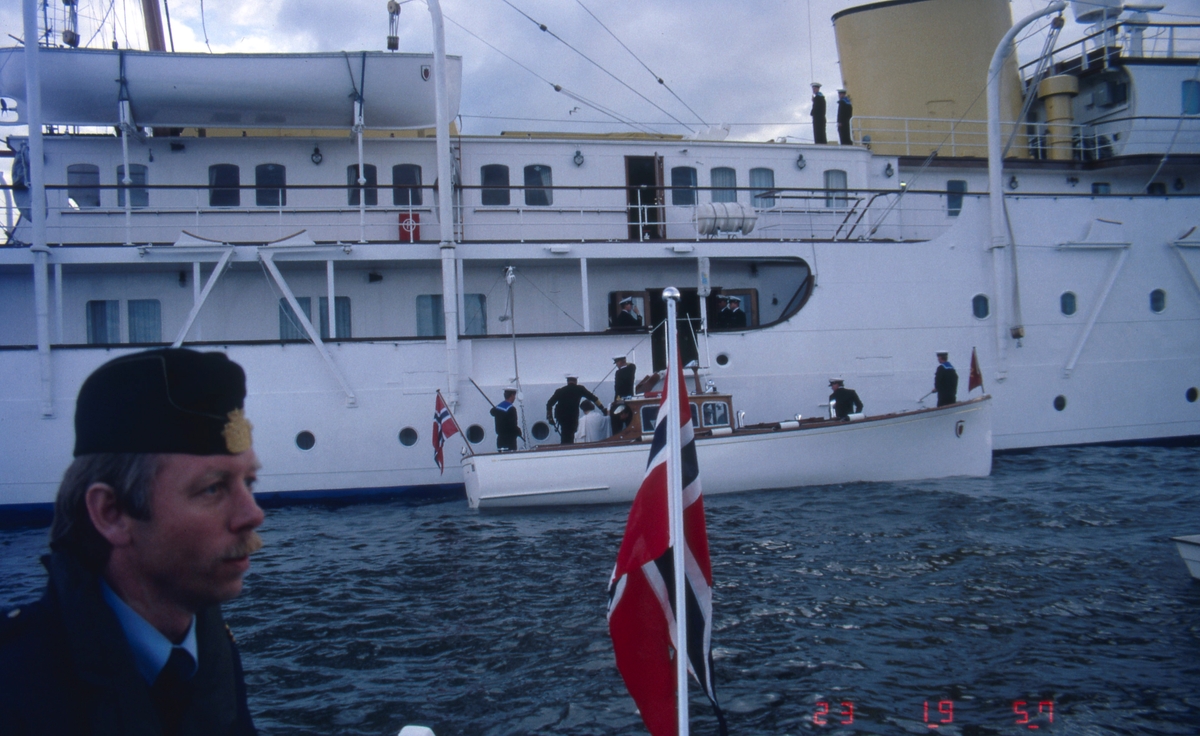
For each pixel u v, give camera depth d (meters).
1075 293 19.52
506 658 8.26
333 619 9.49
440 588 10.55
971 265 19.03
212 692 2.10
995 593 9.68
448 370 16.55
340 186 16.41
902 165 21.41
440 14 16.30
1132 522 12.84
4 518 15.48
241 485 1.97
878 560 11.06
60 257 16.03
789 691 7.30
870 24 23.19
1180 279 20.11
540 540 12.80
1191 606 9.13
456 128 20.64
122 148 17.75
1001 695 7.14
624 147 19.27
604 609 9.52
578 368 17.19
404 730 3.18
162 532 1.86
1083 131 23.33
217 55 16.84
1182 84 22.67
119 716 1.82
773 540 12.13
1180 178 22.97
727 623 8.93
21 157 17.92
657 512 4.29
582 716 6.98
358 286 17.95
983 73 22.62
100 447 1.87
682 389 4.44
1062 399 19.44
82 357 15.70
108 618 1.85
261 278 17.67
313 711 7.22
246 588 10.70
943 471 16.30
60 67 16.52
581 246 17.61
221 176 18.05
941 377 17.48
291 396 16.31
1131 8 22.41
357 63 17.03
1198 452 18.91
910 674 7.59
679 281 19.27
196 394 1.88
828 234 20.36
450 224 16.62
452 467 16.70
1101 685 7.27
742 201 19.98
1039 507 13.84
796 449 15.55
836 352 18.27
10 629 1.82
